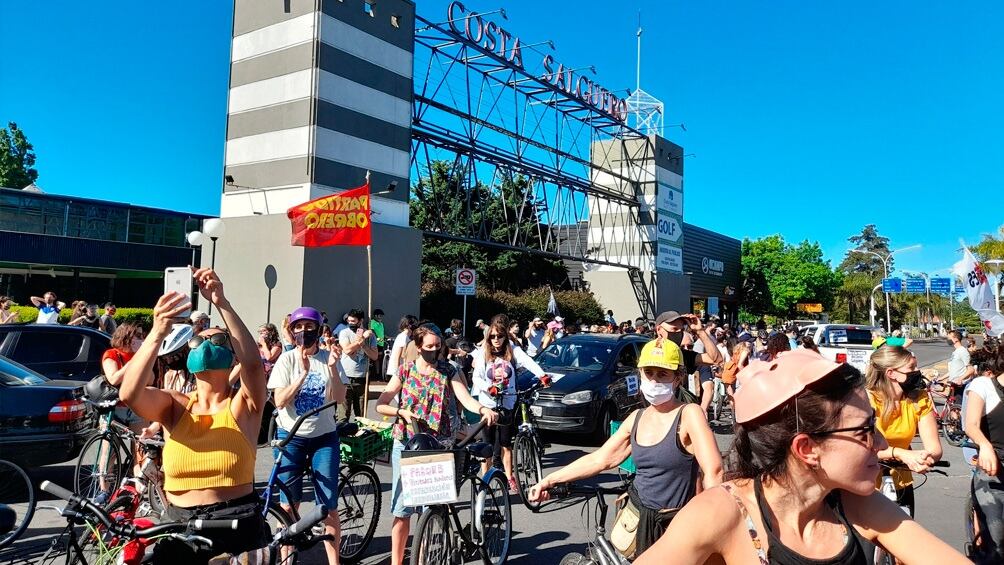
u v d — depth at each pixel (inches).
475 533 195.9
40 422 265.6
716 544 66.5
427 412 195.6
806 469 68.5
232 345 135.3
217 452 133.7
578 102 1070.4
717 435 460.8
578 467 150.8
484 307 1044.5
